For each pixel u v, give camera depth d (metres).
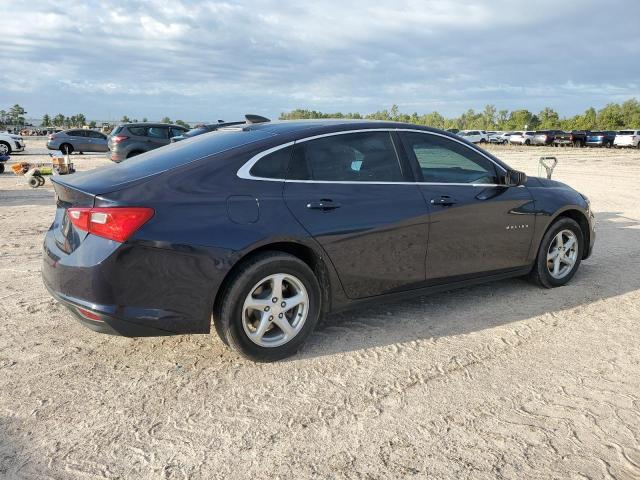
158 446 2.64
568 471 2.47
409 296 4.13
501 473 2.46
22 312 4.35
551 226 4.95
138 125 17.81
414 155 4.14
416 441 2.70
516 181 4.58
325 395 3.13
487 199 4.40
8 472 2.43
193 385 3.23
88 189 3.12
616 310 4.54
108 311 3.02
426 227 4.02
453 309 4.54
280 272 3.41
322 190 3.63
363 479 2.42
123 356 3.61
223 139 3.76
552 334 4.03
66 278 3.12
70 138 28.30
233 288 3.26
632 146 45.44
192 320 3.21
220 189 3.30
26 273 5.45
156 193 3.14
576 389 3.22
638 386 3.26
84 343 3.79
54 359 3.54
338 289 3.73
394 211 3.86
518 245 4.69
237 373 3.38
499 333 4.04
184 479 2.41
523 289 5.08
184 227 3.12
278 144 3.59
